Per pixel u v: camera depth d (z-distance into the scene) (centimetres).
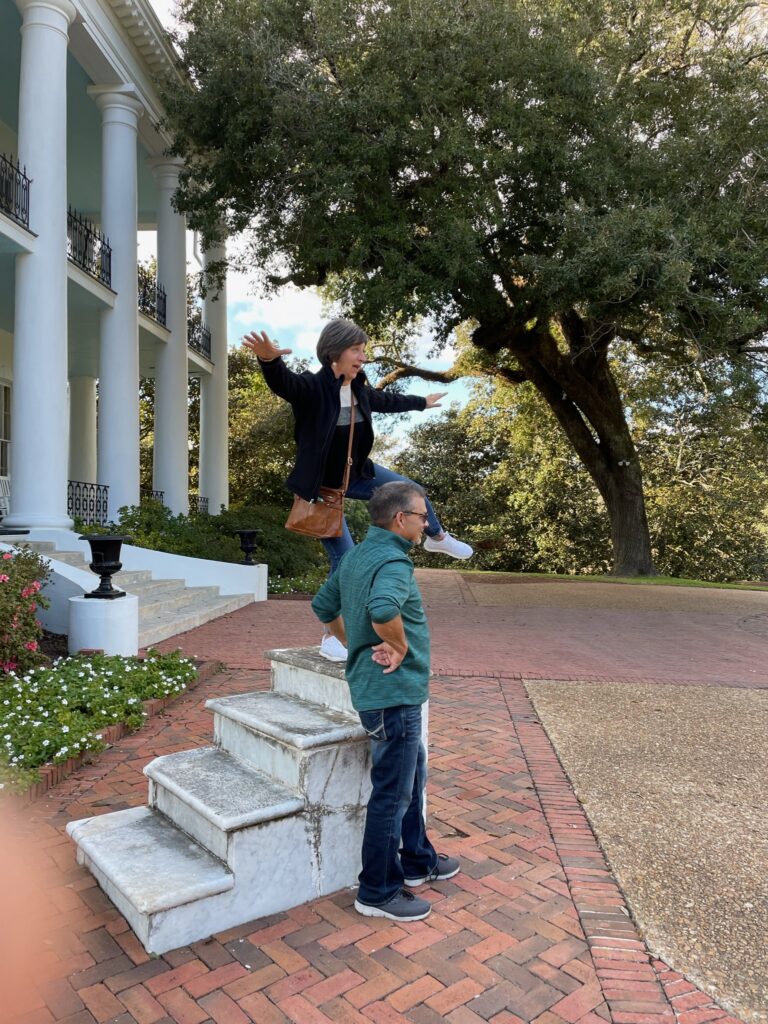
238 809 254
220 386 1827
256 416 2380
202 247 1257
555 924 254
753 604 1358
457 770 405
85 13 1017
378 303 1031
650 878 288
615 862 300
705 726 503
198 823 272
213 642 763
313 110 1031
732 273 1058
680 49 1295
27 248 911
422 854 274
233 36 1045
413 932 247
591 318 1205
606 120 1107
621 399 2023
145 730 452
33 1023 199
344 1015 205
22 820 325
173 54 1262
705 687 631
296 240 1170
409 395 314
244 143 1111
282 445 2258
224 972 224
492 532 3042
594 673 674
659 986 221
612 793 375
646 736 476
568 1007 210
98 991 214
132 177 1199
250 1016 204
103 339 1188
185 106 1141
